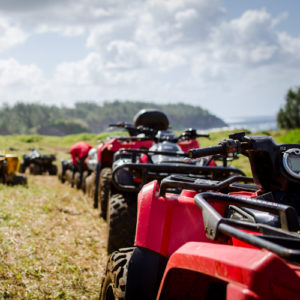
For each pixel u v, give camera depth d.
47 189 10.05
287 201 2.28
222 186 2.61
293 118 78.62
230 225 1.71
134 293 2.31
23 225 5.70
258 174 2.38
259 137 2.29
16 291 3.60
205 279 1.99
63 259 4.52
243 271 1.41
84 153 10.62
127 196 4.62
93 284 4.01
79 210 7.36
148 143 6.71
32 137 54.69
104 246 5.23
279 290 1.38
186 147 6.44
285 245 1.59
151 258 2.38
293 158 2.28
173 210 2.41
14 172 9.98
